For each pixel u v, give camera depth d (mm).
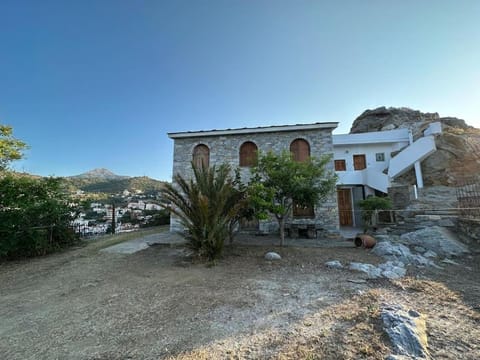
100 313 3264
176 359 2166
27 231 6984
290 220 10625
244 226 11094
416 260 5637
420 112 25172
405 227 8625
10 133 8500
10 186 7141
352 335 2486
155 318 3059
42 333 2748
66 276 5188
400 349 2178
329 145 10961
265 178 8195
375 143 16672
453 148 14258
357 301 3430
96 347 2418
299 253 6578
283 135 11445
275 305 3385
